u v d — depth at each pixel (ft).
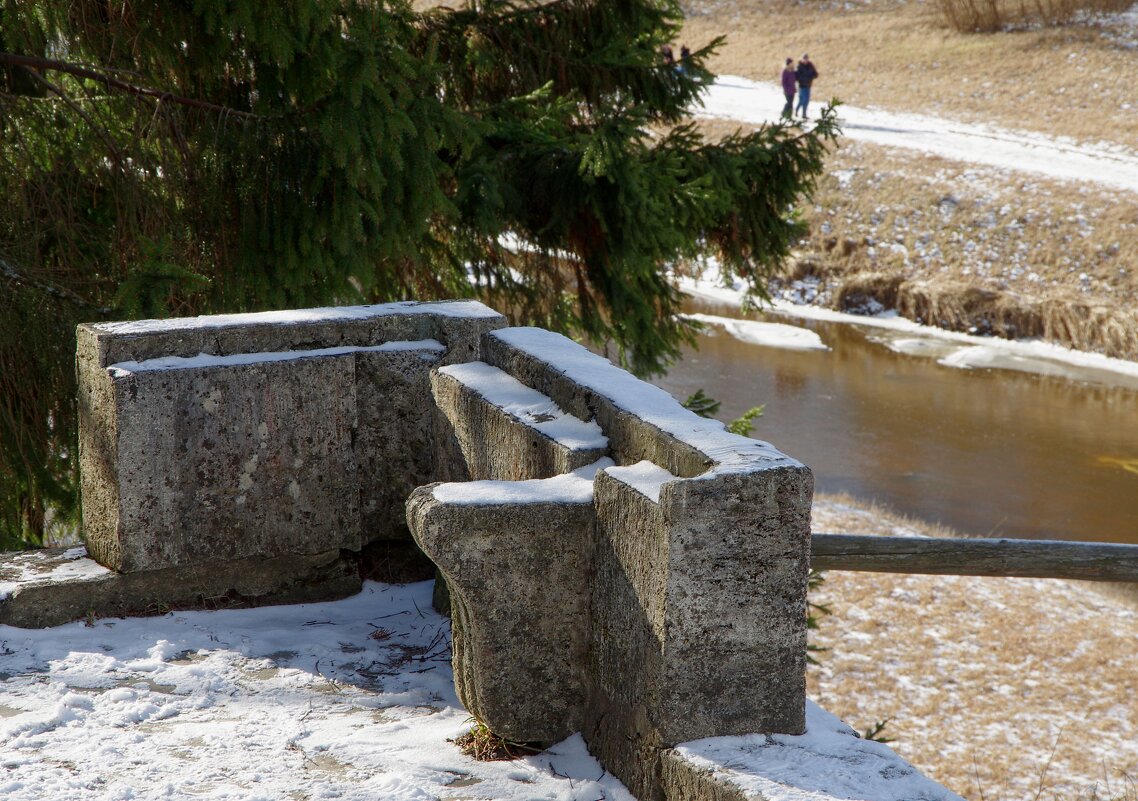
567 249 34.68
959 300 96.32
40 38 27.04
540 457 13.05
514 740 12.17
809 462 71.77
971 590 60.03
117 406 14.76
